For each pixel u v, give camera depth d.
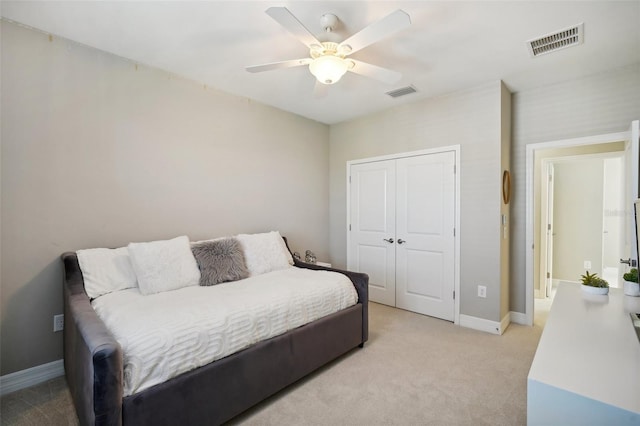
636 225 1.72
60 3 1.84
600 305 1.70
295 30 1.67
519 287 3.31
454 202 3.30
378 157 3.96
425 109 3.51
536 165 4.27
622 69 2.71
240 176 3.38
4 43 2.01
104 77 2.42
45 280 2.17
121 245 2.52
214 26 2.09
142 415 1.37
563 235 4.80
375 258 4.04
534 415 0.93
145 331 1.51
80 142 2.31
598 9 1.89
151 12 1.93
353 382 2.15
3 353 2.02
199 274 2.46
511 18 1.98
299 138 4.07
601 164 4.56
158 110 2.73
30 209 2.11
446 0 1.81
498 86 2.99
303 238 4.15
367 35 1.70
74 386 1.71
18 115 2.06
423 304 3.56
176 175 2.86
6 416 1.78
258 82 3.02
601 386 0.89
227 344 1.72
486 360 2.46
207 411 1.60
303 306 2.19
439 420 1.75
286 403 1.92
